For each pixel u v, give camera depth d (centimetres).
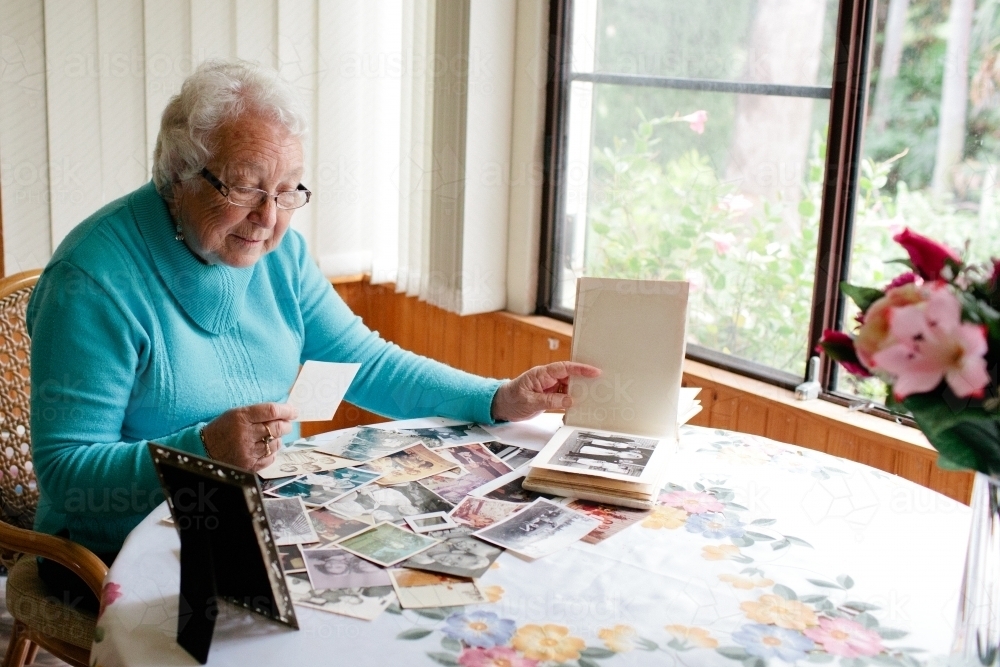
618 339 154
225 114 142
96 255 145
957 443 93
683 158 225
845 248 197
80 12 238
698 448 157
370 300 298
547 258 257
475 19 241
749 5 206
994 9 167
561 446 146
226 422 134
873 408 192
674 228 230
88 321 142
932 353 89
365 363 179
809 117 199
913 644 102
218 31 255
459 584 111
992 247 174
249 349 163
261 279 167
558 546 121
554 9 243
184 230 150
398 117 280
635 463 139
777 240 210
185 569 98
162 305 150
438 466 146
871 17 185
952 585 115
